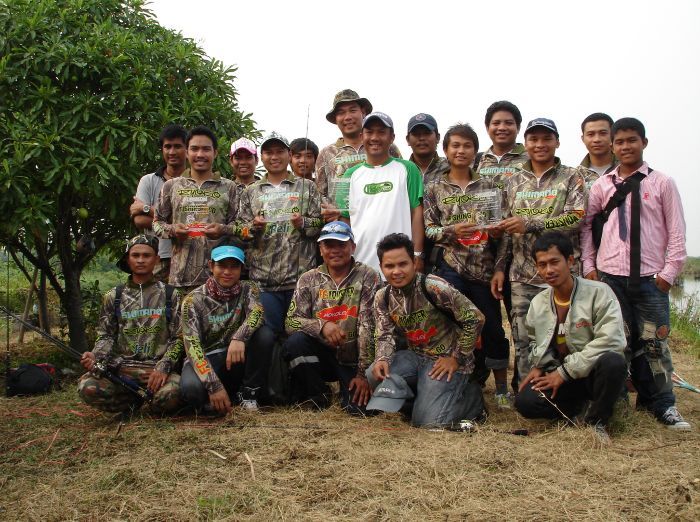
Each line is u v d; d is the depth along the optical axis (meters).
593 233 4.48
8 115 5.57
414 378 4.21
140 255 4.23
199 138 4.86
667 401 4.07
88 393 4.03
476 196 4.68
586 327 3.83
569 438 3.62
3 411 4.45
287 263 4.82
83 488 3.04
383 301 4.24
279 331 4.77
